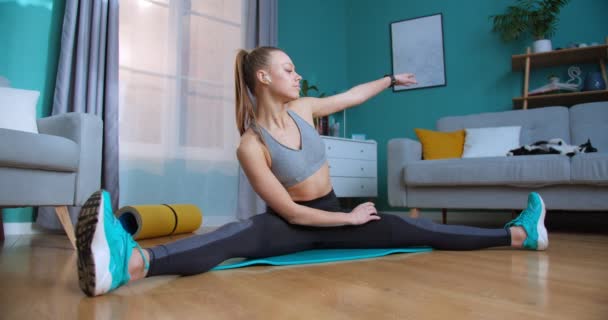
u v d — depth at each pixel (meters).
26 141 1.53
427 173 2.59
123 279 0.89
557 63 3.46
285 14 4.09
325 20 4.50
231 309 0.75
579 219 3.14
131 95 2.84
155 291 0.90
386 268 1.14
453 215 3.73
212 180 3.22
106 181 2.58
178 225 2.38
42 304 0.80
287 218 1.23
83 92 2.55
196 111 3.15
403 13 4.32
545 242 1.43
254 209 3.37
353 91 1.55
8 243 1.97
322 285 0.94
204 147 3.18
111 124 2.63
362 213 1.31
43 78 2.55
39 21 2.56
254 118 1.31
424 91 4.11
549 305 0.76
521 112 3.11
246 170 1.21
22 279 1.07
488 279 0.99
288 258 1.26
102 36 2.64
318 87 4.35
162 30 3.00
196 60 3.17
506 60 3.72
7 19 2.45
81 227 0.84
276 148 1.24
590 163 2.14
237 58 1.36
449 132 3.24
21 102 1.97
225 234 1.12
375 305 0.76
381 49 4.43
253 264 1.21
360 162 3.69
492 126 3.17
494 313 0.71
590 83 3.16
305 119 1.38
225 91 3.33
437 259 1.29
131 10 2.87
